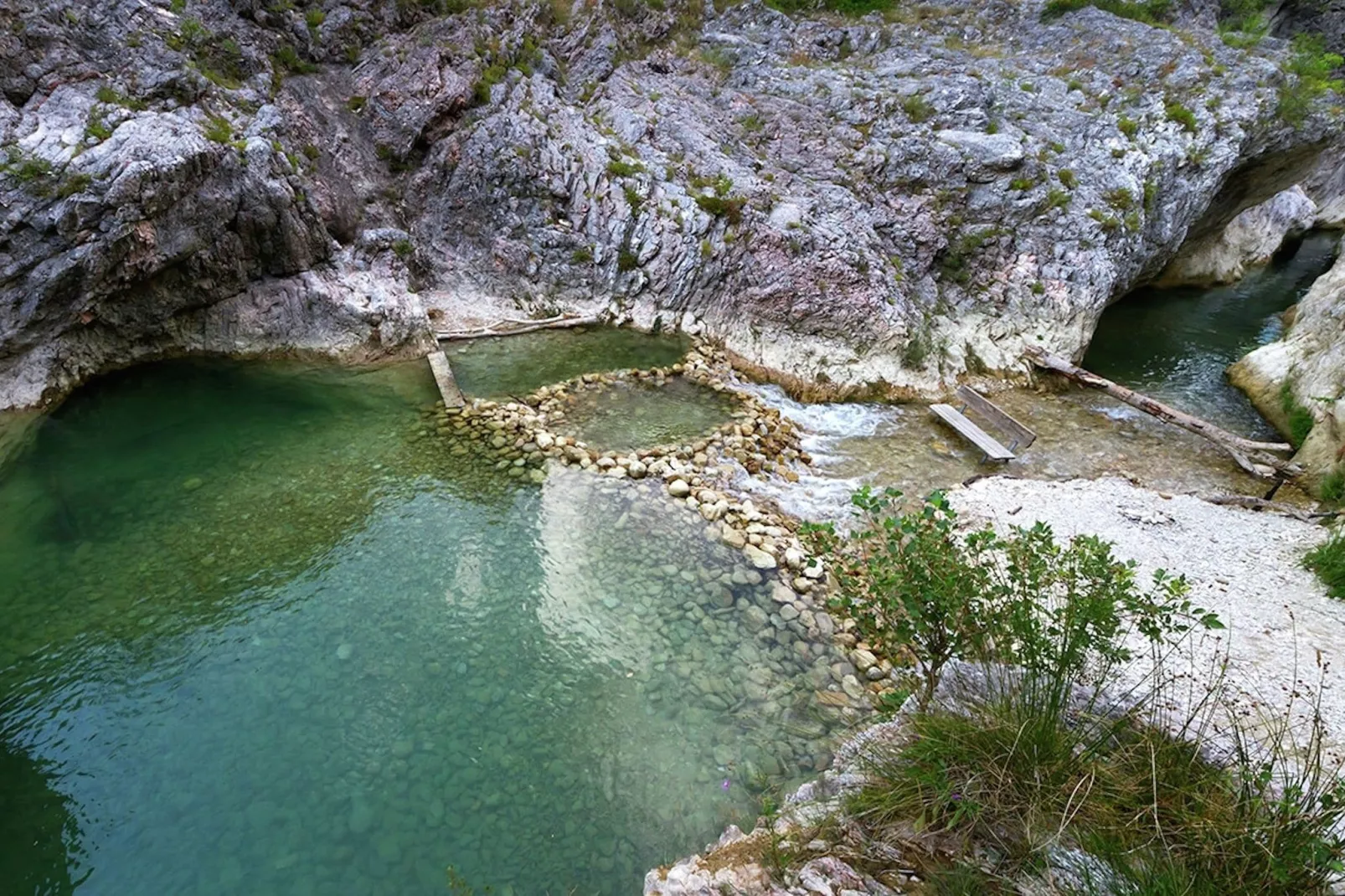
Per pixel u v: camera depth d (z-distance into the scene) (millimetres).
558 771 6008
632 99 18344
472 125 16547
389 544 8758
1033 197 16906
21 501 9281
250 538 8742
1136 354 17844
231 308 13547
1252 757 5070
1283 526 9930
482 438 11266
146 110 12125
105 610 7492
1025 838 4008
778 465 11469
